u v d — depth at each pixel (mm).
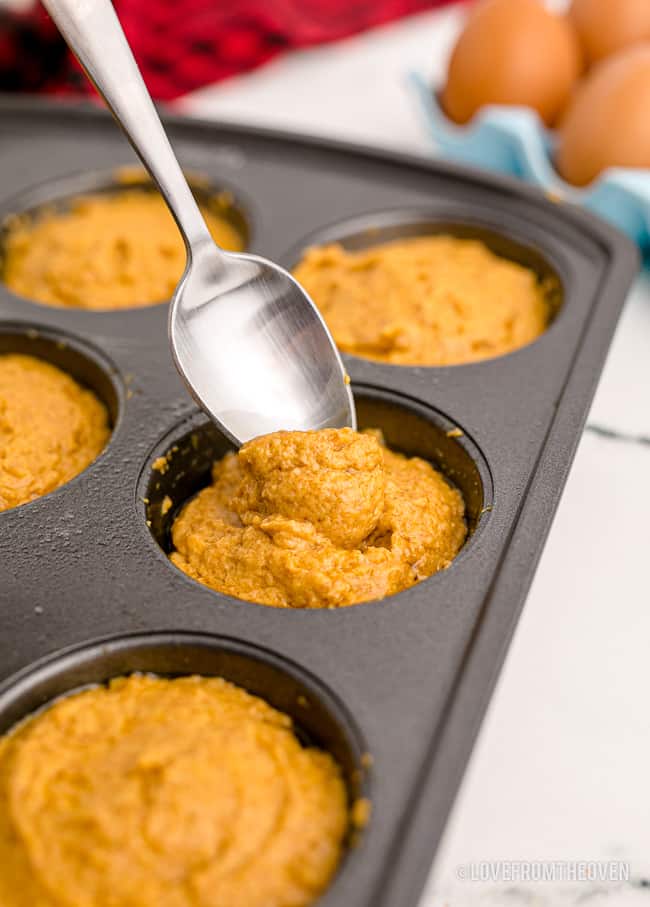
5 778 244
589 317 326
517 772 263
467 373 315
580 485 322
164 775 238
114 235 382
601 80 395
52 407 327
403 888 215
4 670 255
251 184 387
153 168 272
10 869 234
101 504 287
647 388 349
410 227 375
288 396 291
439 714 242
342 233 371
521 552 264
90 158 405
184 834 233
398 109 471
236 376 287
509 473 288
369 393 315
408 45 515
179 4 460
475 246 371
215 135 403
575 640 286
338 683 248
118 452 300
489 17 416
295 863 233
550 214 363
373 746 237
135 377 319
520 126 394
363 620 258
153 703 256
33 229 393
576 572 300
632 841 252
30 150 409
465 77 417
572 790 260
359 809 230
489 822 255
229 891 229
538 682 278
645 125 382
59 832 235
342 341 336
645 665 281
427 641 254
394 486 295
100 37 266
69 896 227
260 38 481
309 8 494
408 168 385
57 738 250
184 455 307
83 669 259
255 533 284
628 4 423
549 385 311
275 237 366
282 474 280
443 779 229
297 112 467
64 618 263
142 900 227
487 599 257
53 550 277
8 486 308
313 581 274
